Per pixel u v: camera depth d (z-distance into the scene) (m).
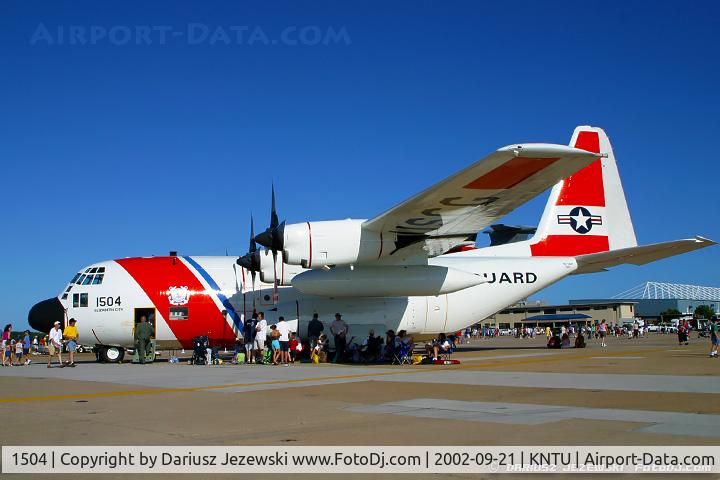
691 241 18.81
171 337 19.53
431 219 16.42
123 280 19.38
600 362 15.75
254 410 8.22
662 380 10.91
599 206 22.48
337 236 16.86
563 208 22.17
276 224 17.83
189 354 25.44
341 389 10.56
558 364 15.32
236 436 6.43
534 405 8.12
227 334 19.59
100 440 6.29
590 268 21.80
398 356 17.30
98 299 19.19
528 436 6.09
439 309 20.45
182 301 19.27
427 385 10.84
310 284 17.56
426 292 18.30
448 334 21.11
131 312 19.19
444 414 7.56
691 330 78.00
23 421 7.50
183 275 19.64
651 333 79.75
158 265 19.86
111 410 8.39
